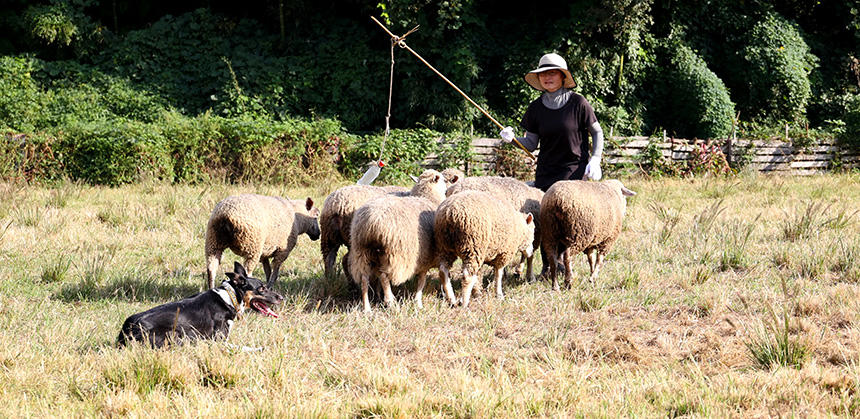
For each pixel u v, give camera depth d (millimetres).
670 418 3982
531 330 5676
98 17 21797
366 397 4137
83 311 6285
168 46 20891
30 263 7992
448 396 4219
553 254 7016
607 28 20969
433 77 20375
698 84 21750
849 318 5551
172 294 6910
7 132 15883
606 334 5461
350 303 6750
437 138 17859
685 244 8805
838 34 24797
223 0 22469
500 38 21734
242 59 20766
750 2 23766
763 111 23047
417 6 19812
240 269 5688
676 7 22797
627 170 18438
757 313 5945
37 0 21016
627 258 8430
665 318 5992
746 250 8320
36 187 14812
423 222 6234
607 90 21594
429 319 5945
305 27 21703
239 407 3990
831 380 4328
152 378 4352
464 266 6246
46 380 4430
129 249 8945
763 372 4551
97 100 19484
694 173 18750
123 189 14586
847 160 20578
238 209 6672
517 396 4152
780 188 14461
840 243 8125
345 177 17297
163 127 16453
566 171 7801
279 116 20094
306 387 4387
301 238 9688
